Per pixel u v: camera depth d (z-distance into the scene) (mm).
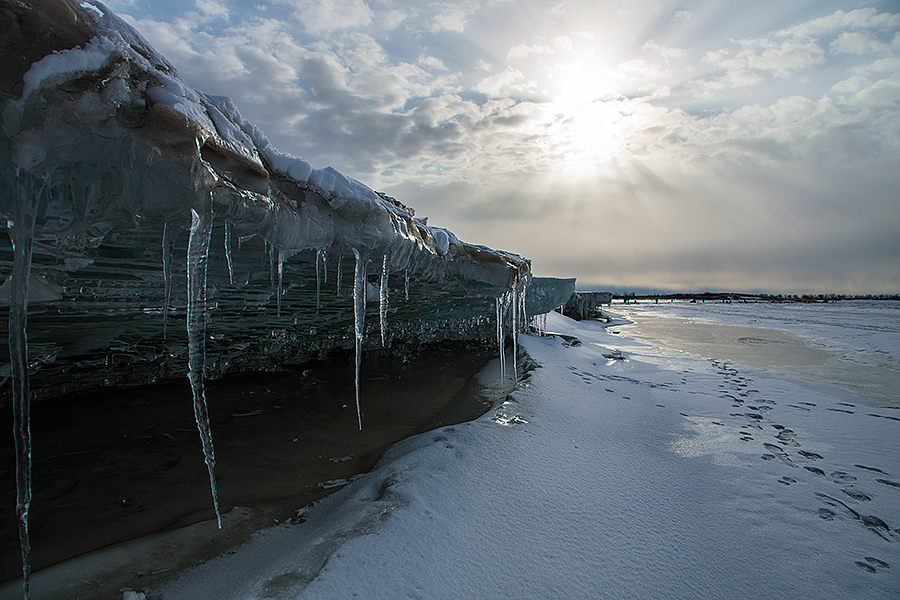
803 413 5258
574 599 1898
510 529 2395
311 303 5863
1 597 1967
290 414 5074
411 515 2387
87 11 1874
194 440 4180
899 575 2152
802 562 2248
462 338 11445
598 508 2695
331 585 1792
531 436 3867
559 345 10039
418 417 5062
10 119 1739
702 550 2326
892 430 4594
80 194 2186
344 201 3916
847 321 22875
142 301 3918
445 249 6367
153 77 2174
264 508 2869
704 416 4996
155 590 1977
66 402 5129
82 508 2900
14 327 1785
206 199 2428
